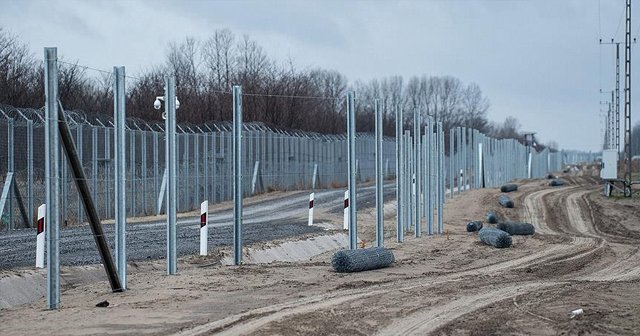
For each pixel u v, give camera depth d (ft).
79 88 122.31
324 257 78.07
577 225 126.21
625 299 49.93
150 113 147.13
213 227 95.20
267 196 150.20
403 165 93.56
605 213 136.15
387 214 128.77
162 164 119.75
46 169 42.57
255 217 115.55
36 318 39.83
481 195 155.53
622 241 100.22
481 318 42.37
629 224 125.80
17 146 90.89
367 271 63.93
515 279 59.72
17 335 35.63
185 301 45.91
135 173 111.86
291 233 88.63
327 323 39.37
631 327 41.11
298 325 38.27
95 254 64.13
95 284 53.01
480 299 48.73
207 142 133.80
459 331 38.93
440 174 102.89
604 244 91.91
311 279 57.41
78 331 36.55
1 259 58.39
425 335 37.55
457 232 105.40
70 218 97.30
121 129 50.49
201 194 132.46
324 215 118.93
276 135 159.12
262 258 70.38
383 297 48.52
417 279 58.75
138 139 112.68
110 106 128.47
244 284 53.62
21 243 71.20
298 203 138.21
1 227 86.94
